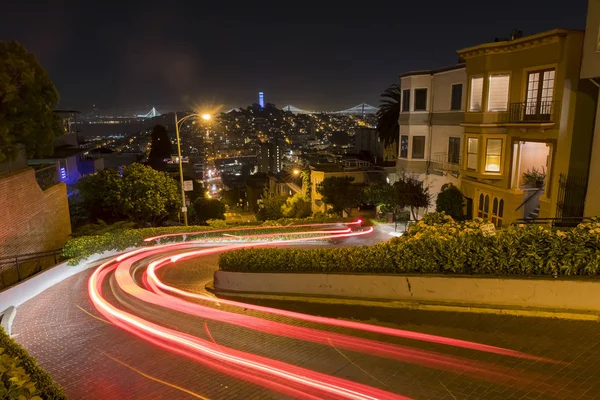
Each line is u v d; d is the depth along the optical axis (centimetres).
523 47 2095
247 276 1274
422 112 3042
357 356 765
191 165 7481
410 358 740
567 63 1833
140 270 1820
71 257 1894
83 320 1111
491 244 971
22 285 1373
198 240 2664
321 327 917
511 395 612
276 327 941
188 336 927
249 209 8438
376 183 3139
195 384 706
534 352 727
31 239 1780
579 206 1788
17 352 598
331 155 7550
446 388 640
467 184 2648
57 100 1906
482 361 711
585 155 1839
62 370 797
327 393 648
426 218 1323
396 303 995
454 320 879
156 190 2920
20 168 1792
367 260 1095
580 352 718
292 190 5775
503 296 912
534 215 2155
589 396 601
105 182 2805
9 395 439
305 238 2709
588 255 890
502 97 2291
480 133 2372
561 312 849
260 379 707
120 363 808
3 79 1572
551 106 1933
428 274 1000
